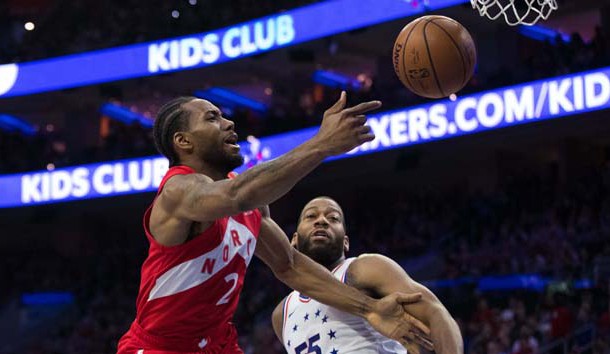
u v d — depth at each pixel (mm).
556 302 11523
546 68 14734
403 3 15914
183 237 2992
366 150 16344
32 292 20812
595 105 13344
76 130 22359
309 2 18250
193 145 3178
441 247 15570
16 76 20875
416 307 3670
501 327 11156
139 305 3193
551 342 10773
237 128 18500
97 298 19281
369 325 4023
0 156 21281
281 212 20016
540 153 17438
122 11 21266
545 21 18047
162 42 19312
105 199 20500
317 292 3736
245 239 3227
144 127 22625
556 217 14273
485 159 17609
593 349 10359
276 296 15891
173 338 3176
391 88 16875
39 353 18344
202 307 3137
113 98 21328
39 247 22891
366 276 3965
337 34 16812
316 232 4223
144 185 18688
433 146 16859
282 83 20938
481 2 6219
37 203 19953
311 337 4102
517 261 13336
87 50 20797
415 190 19906
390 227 17438
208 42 18703
